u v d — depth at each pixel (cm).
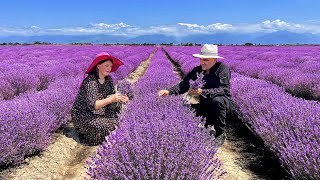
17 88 790
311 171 290
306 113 407
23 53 2575
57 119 502
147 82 720
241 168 387
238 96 573
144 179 251
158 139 296
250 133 519
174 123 332
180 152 278
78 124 448
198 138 315
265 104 482
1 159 348
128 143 282
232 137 512
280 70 1109
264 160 411
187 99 532
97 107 430
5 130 376
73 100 573
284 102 473
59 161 400
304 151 302
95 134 450
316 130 341
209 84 466
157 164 254
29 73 860
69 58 2041
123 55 2491
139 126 326
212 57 441
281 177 360
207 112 468
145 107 437
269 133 388
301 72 1065
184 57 2008
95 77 443
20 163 378
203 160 291
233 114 603
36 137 402
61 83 724
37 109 447
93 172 264
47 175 362
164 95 473
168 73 991
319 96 779
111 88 466
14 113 412
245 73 1366
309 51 2828
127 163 259
